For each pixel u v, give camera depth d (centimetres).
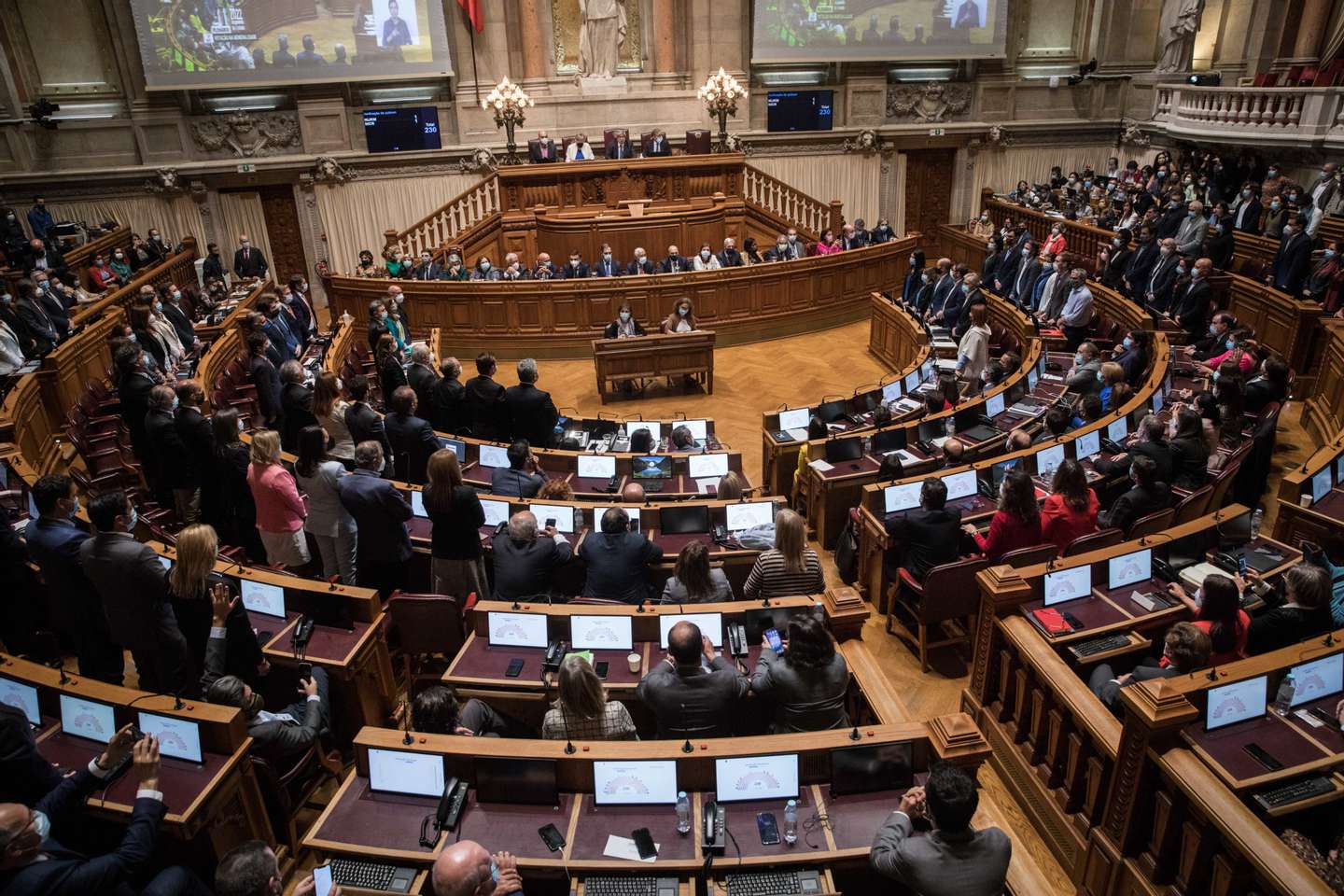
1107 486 787
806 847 396
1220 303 1314
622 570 602
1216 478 767
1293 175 1733
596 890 383
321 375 823
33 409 969
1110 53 2258
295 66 1970
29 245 1498
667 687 449
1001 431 939
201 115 2003
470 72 2062
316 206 2075
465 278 1552
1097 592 598
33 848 329
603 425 973
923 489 667
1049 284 1359
